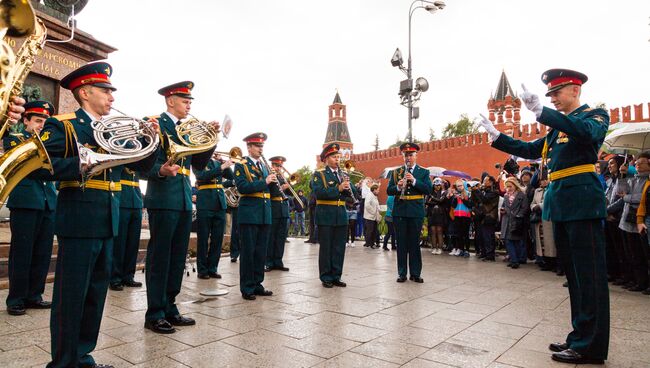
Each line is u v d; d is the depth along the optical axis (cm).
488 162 2588
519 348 369
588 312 339
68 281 286
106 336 388
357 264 921
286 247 1280
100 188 302
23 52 225
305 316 470
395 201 718
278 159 867
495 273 809
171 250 430
